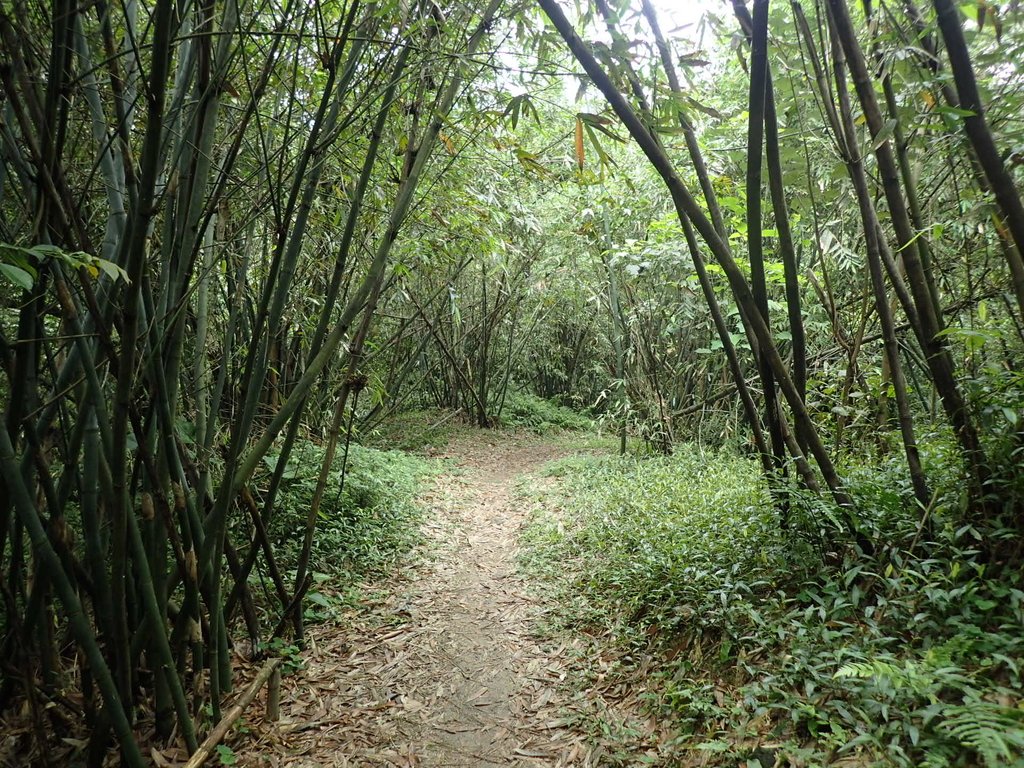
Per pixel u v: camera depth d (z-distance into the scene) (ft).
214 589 8.65
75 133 8.81
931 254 9.59
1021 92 8.75
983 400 8.09
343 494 17.84
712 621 9.48
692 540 12.10
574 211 26.40
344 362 21.77
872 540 9.07
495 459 32.24
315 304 19.48
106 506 8.30
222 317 15.97
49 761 7.47
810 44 9.57
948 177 11.00
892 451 12.46
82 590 8.72
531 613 12.92
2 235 7.13
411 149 10.19
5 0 6.87
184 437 11.88
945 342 8.37
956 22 6.79
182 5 6.73
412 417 39.63
